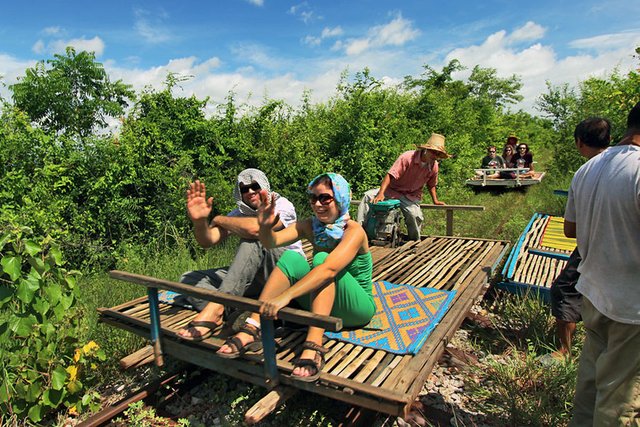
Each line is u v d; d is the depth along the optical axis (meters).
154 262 6.21
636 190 2.19
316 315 2.46
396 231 6.46
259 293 3.85
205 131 7.87
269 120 9.06
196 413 3.40
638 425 2.30
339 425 3.04
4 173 5.80
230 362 3.06
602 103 11.82
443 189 12.85
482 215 10.83
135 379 3.87
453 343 4.45
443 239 6.89
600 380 2.41
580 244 2.55
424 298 4.07
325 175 3.03
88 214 6.38
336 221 3.12
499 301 5.51
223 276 3.90
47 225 5.61
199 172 7.80
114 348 4.12
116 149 6.75
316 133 10.47
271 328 2.74
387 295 4.20
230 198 7.59
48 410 3.33
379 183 10.39
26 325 3.03
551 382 3.40
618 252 2.28
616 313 2.27
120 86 8.69
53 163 6.26
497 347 4.40
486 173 15.55
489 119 23.62
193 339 3.17
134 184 6.95
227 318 3.61
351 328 3.41
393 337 3.27
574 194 2.68
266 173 8.55
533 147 27.56
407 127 13.89
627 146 2.37
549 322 4.40
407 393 2.55
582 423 2.69
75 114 7.94
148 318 3.69
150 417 3.25
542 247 6.43
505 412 3.31
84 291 5.23
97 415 3.13
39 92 7.57
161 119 7.49
